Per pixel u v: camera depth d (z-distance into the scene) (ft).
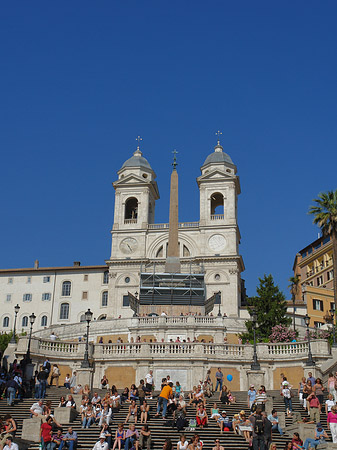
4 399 98.27
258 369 114.62
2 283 298.76
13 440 71.05
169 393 87.30
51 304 292.61
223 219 281.54
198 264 273.33
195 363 127.85
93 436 79.10
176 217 268.41
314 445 72.69
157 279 256.52
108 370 130.82
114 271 278.46
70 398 89.35
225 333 189.98
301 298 307.58
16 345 133.80
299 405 96.07
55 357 133.08
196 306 241.76
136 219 288.71
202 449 73.10
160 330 188.65
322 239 308.60
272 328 168.55
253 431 73.31
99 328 209.97
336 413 75.25
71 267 295.69
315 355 127.03
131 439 73.41
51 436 72.84
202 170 296.10
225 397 97.35
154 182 300.40
